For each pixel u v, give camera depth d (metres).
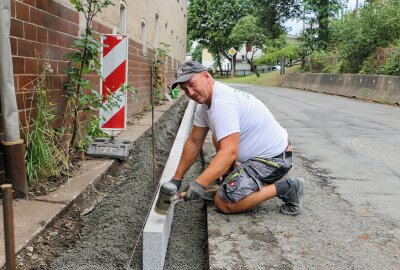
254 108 3.37
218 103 3.14
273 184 3.46
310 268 2.66
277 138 3.49
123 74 5.67
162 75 12.44
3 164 3.56
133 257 2.95
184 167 3.52
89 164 4.86
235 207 3.44
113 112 5.70
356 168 5.14
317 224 3.36
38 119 4.05
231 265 2.69
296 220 3.43
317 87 21.45
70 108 5.00
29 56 3.98
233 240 3.04
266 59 47.44
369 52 19.00
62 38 4.81
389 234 3.19
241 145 3.41
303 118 9.88
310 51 27.28
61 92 4.80
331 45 25.69
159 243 2.71
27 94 3.96
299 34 32.44
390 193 4.19
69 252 3.02
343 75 18.53
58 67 4.70
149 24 11.46
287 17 30.23
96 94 4.91
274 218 3.46
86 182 4.17
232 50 42.28
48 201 3.61
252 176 3.40
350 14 21.39
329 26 26.16
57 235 3.21
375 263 2.74
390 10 18.30
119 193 4.21
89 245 3.11
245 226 3.28
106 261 2.88
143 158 5.42
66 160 4.37
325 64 24.38
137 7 9.57
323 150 6.18
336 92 18.62
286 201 3.53
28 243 2.88
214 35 48.31
